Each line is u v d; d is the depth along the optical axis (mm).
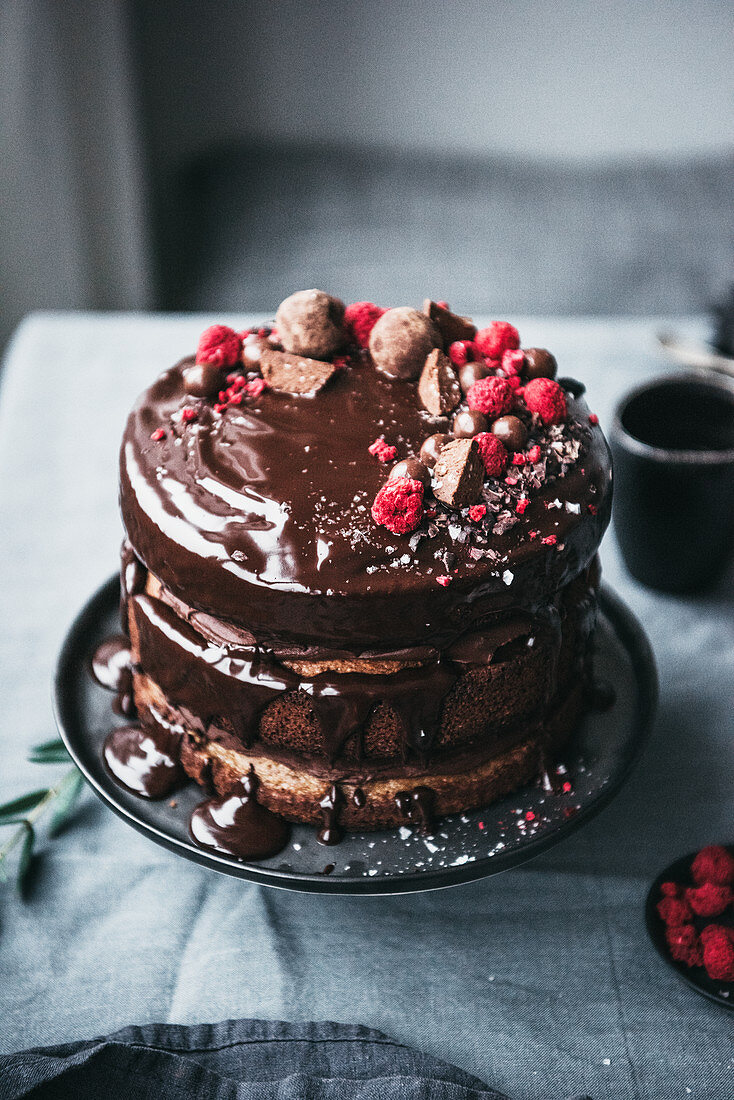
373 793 592
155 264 1570
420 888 570
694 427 755
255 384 606
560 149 1629
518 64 1554
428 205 1439
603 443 617
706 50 1525
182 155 1649
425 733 574
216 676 571
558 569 568
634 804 669
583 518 572
